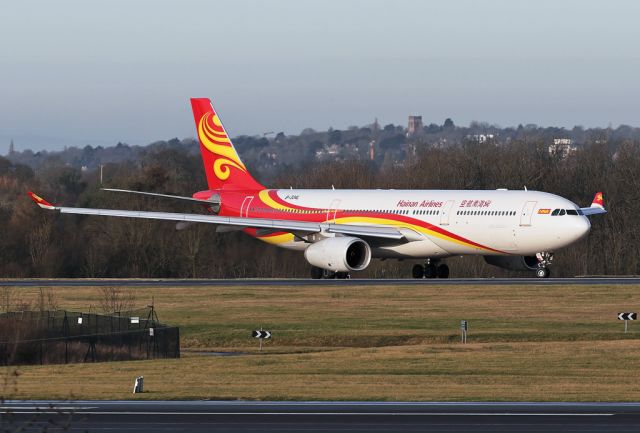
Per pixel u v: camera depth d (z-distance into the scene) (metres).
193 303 159.38
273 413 78.56
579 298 156.38
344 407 81.44
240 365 110.69
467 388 92.06
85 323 137.12
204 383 97.00
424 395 87.56
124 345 126.19
